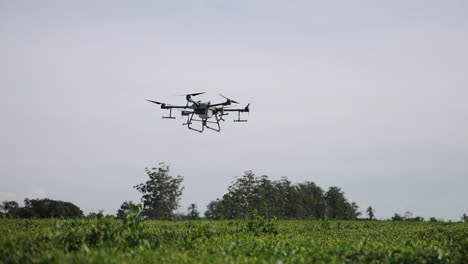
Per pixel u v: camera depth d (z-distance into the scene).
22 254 12.87
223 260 12.91
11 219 28.77
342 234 26.62
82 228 19.20
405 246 17.59
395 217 90.25
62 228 19.59
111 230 15.50
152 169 102.12
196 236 18.47
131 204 16.86
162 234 18.39
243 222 29.14
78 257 12.07
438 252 15.29
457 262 15.28
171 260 12.57
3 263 12.42
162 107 32.06
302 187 114.00
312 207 116.38
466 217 59.28
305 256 14.16
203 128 32.25
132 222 16.33
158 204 100.75
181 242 16.97
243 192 89.62
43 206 64.56
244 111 32.41
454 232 29.23
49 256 12.32
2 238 15.77
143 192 101.44
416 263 14.26
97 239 15.15
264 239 19.17
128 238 15.62
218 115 32.88
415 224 45.59
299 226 35.03
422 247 17.91
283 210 105.19
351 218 131.25
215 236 19.52
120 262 11.85
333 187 131.62
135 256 13.05
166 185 101.19
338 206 129.75
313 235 24.78
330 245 17.64
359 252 15.33
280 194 101.38
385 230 32.19
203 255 13.48
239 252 14.56
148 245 15.23
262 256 14.02
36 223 25.08
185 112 32.34
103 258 11.90
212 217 98.25
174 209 102.25
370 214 108.81
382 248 16.58
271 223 24.17
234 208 89.62
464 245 17.50
